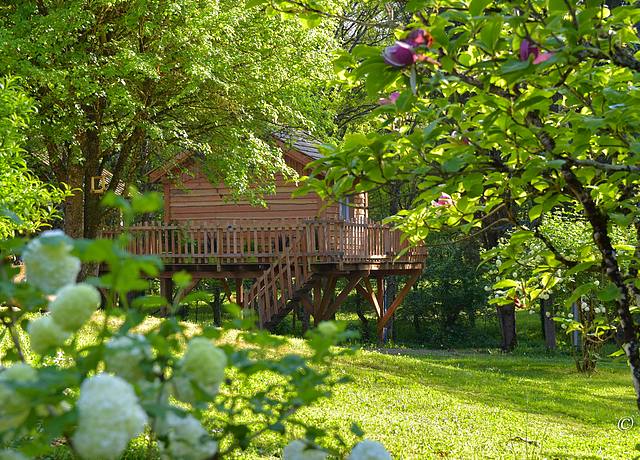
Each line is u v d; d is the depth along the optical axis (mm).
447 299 28359
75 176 16438
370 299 22734
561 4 2777
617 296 3506
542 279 4648
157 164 21016
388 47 2770
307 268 17484
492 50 2906
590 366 17797
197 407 1763
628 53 3271
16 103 7199
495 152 3869
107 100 15383
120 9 14758
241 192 16094
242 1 15523
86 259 1543
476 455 6887
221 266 18281
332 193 3426
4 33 12406
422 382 12344
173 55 14859
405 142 3484
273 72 15711
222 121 16391
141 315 1768
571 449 7863
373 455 1939
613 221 3695
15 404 1407
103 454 1316
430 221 4305
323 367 9750
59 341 1614
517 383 14000
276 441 5879
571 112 3654
